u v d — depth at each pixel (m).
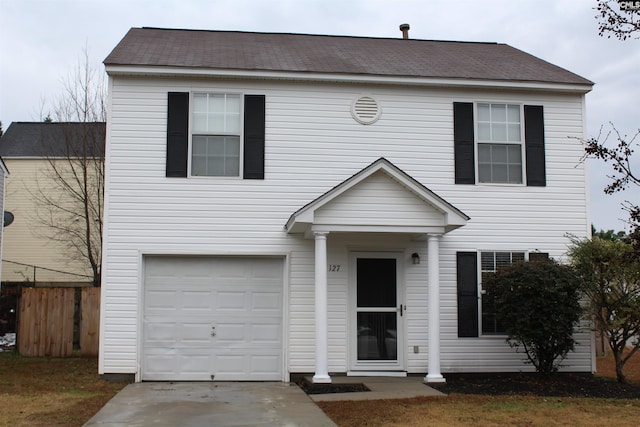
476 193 13.24
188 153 12.58
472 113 13.41
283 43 15.63
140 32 15.55
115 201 12.38
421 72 13.30
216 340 12.43
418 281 12.88
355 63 13.75
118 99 12.55
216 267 12.57
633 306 11.65
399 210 11.59
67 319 16.17
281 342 12.52
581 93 13.67
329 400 9.99
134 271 12.28
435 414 8.88
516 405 9.59
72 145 21.92
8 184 25.27
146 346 12.27
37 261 25.05
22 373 12.85
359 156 13.01
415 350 12.67
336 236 12.71
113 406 9.48
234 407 9.46
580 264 12.10
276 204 12.70
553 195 13.45
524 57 15.59
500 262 13.20
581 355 13.12
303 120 12.94
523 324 11.59
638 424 8.34
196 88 12.73
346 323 12.61
